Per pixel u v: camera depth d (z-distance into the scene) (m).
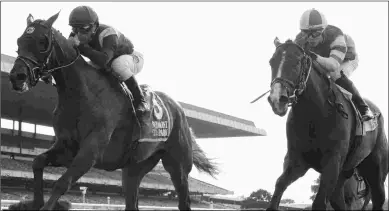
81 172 5.07
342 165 5.96
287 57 5.39
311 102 5.70
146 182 26.70
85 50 5.50
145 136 6.02
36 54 4.95
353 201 7.93
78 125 5.29
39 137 24.41
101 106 5.40
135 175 6.59
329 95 5.80
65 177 4.96
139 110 5.88
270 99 5.30
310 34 6.12
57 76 5.27
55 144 5.38
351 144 6.14
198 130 28.42
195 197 33.38
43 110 22.83
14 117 22.83
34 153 23.77
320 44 6.21
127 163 6.01
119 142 5.68
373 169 6.88
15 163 22.09
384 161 6.90
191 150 6.76
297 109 5.74
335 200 6.86
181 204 6.64
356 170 7.16
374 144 6.70
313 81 5.69
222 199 36.03
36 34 4.96
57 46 5.18
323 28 6.08
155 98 6.37
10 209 5.11
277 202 5.83
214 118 26.16
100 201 24.70
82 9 5.54
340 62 6.03
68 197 23.48
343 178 6.82
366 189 7.30
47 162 5.30
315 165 5.90
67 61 5.27
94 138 5.26
